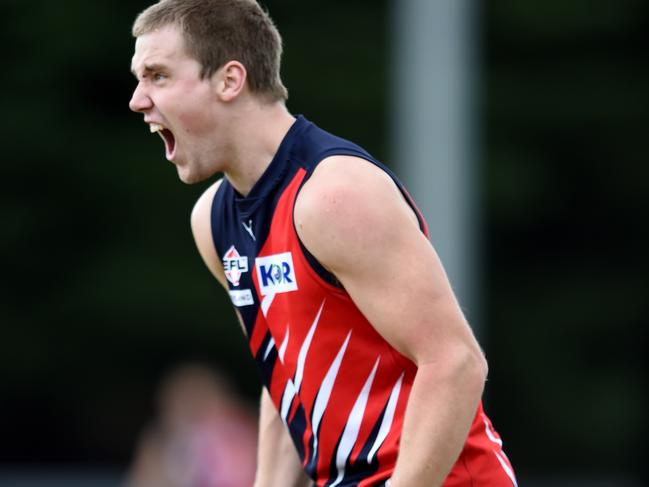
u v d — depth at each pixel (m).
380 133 43.62
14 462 52.06
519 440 48.06
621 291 47.84
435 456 10.11
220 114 11.08
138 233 46.69
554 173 46.59
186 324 47.06
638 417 47.22
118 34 44.88
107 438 51.50
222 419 27.75
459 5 29.27
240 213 11.40
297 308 10.98
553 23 44.47
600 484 42.41
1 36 44.38
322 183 10.45
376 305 10.26
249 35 11.11
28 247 46.78
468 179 31.88
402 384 10.90
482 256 44.78
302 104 43.56
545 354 47.78
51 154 45.72
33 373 49.22
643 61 45.50
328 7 43.97
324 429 11.21
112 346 48.12
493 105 45.12
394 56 41.62
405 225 10.27
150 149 46.19
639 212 47.44
